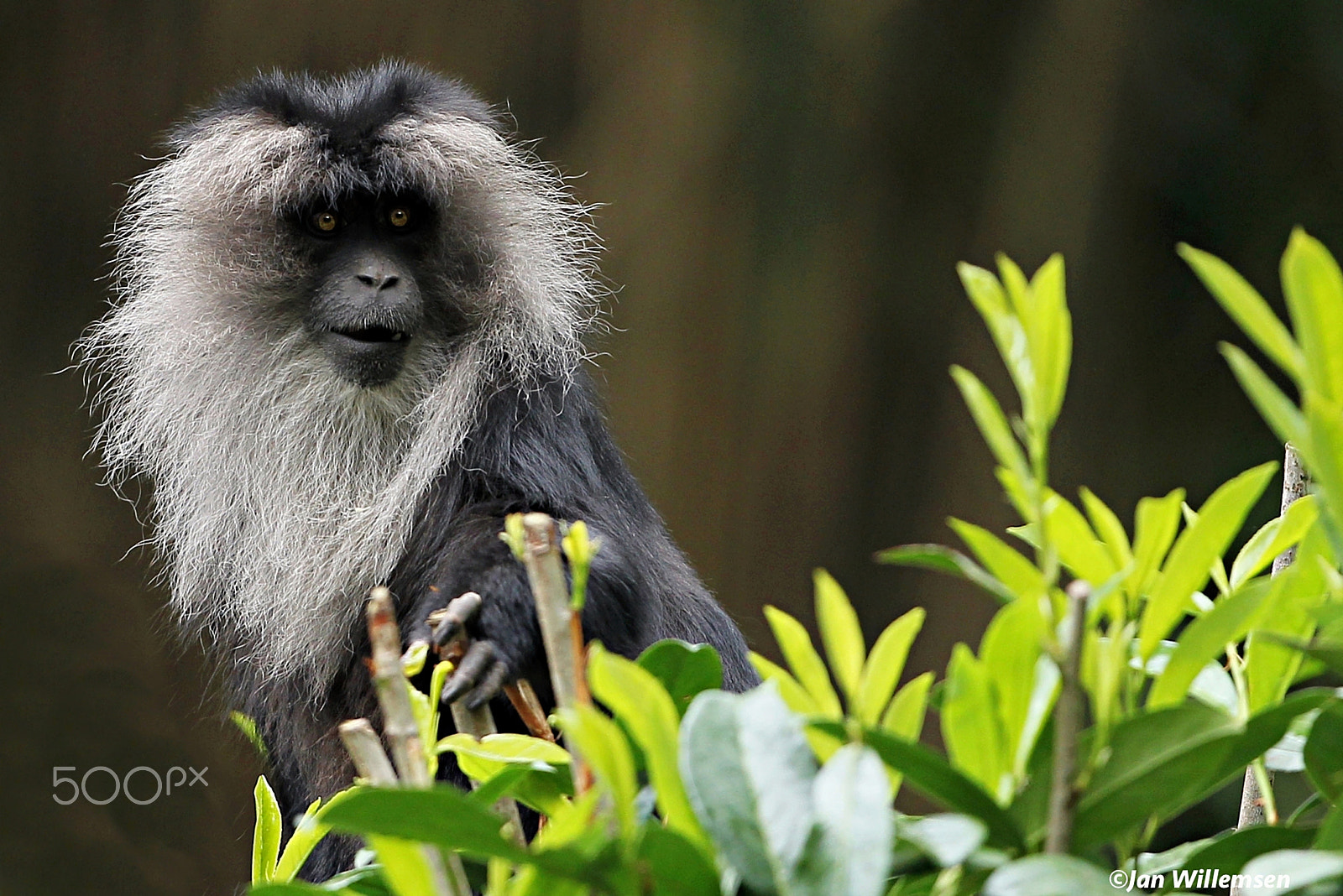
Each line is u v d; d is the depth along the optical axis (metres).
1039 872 2.88
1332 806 3.49
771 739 3.14
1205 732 3.19
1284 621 3.73
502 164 10.47
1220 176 25.70
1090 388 25.86
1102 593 3.29
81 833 20.64
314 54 24.52
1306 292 3.02
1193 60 25.67
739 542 26.16
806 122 25.64
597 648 3.15
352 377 9.84
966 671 3.33
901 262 26.03
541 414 9.52
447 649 6.34
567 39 25.28
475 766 4.25
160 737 21.42
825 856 2.96
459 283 9.98
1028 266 25.91
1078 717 3.06
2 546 22.84
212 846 20.86
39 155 23.91
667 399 25.81
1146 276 25.98
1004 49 25.61
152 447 10.49
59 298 23.95
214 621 10.37
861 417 26.17
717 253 25.78
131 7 23.94
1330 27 25.36
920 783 3.27
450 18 24.80
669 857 3.08
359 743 3.46
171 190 10.48
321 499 9.93
